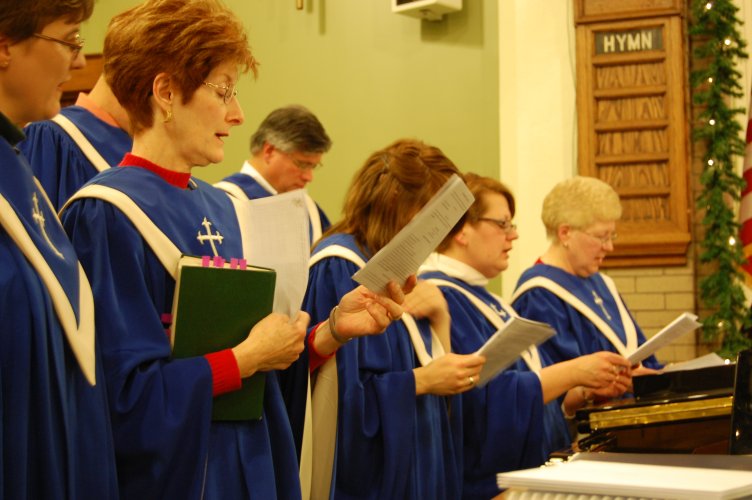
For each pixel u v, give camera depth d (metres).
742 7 5.98
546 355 4.04
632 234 5.96
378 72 6.41
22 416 1.66
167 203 2.13
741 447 2.13
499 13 6.20
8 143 1.82
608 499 1.55
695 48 6.04
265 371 2.10
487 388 3.19
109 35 2.16
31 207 1.80
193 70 2.12
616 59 6.00
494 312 3.53
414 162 2.89
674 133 5.93
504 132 6.16
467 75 6.24
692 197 6.04
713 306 5.86
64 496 1.74
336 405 2.61
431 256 3.62
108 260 2.00
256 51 6.66
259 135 4.70
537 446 3.18
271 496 2.08
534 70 6.14
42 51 1.77
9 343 1.66
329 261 2.82
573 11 6.09
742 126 5.92
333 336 2.47
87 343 1.81
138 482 1.93
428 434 2.82
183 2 2.15
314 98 6.52
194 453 1.96
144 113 2.16
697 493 1.48
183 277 2.00
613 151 6.02
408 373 2.74
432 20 6.30
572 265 4.29
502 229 3.58
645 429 2.81
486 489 3.16
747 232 5.78
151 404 1.92
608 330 4.14
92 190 2.07
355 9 6.48
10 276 1.68
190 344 2.01
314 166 4.74
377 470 2.70
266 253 2.23
